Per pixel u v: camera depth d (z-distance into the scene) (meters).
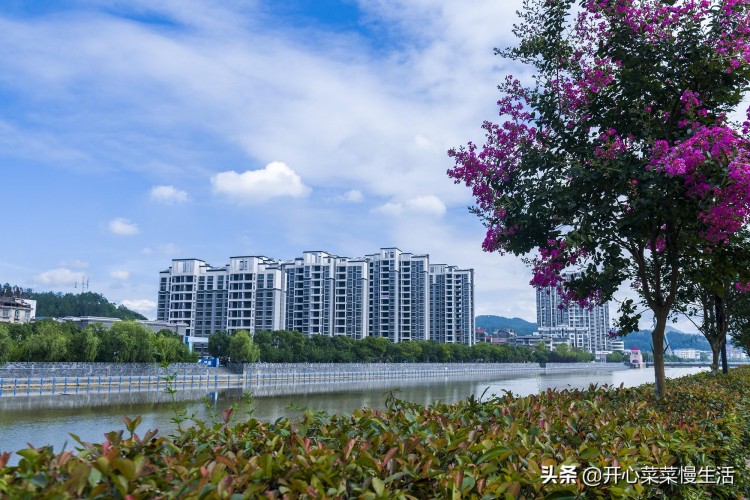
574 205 8.91
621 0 9.10
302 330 144.88
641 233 8.91
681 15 9.06
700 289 18.22
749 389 13.77
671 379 18.00
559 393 8.33
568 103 10.12
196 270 136.50
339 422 5.07
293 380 82.25
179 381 63.56
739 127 9.12
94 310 165.25
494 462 3.67
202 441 4.22
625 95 9.60
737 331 25.75
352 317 146.00
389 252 155.38
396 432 4.46
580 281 10.16
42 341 57.47
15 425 34.12
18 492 2.44
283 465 3.35
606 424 5.60
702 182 7.98
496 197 10.27
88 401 47.53
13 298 111.31
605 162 8.92
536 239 9.73
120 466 2.66
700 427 6.89
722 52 8.67
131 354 62.81
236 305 132.62
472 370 133.62
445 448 3.95
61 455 2.99
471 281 166.62
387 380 98.94
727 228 8.19
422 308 153.38
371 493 2.87
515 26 10.71
